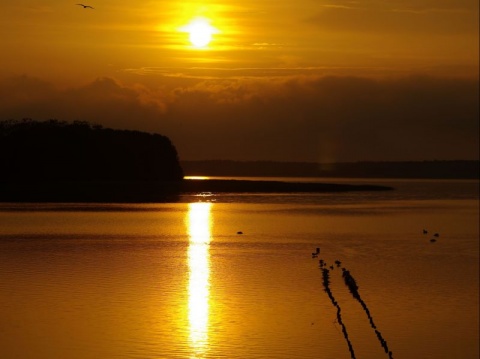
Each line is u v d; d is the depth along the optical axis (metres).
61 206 167.00
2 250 92.44
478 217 157.50
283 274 76.88
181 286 68.19
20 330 51.22
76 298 61.41
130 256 88.50
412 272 82.25
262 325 54.34
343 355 48.84
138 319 54.78
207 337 50.59
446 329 55.78
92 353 46.22
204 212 155.38
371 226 134.50
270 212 159.12
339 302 63.19
